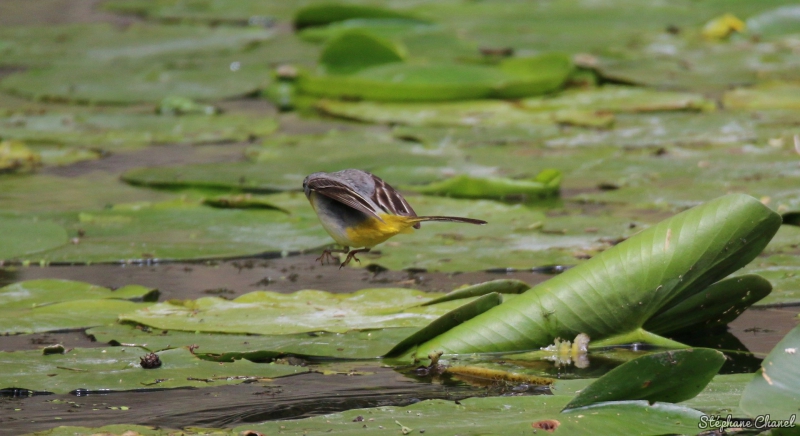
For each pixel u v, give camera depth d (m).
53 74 21.55
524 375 6.96
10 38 26.03
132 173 13.75
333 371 7.18
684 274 7.52
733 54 22.03
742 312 7.97
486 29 25.83
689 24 26.14
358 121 17.44
